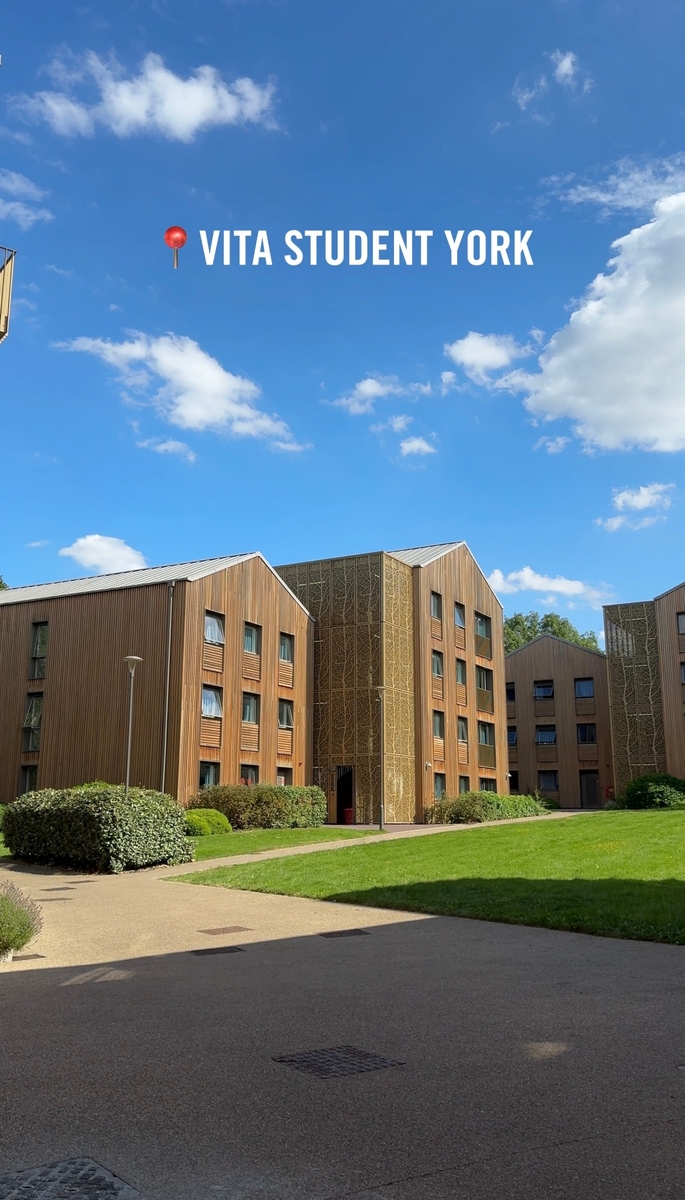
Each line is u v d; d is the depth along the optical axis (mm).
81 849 19703
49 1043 6113
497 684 44938
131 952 10039
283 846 23531
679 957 9125
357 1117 4641
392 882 14938
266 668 33250
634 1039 6008
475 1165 4043
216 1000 7461
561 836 21375
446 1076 5285
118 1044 6078
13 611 32750
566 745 50875
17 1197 3736
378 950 9789
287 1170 4008
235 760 31031
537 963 8891
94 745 29859
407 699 37000
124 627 30266
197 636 29812
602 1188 3801
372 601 36375
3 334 15859
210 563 33094
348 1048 5930
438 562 40375
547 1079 5195
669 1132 4379
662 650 44250
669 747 43312
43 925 12109
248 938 10820
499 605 46219
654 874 14398
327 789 35531
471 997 7410
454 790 39125
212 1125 4547
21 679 31984
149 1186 3857
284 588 34969
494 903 12492
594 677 50750
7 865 21016
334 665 36531
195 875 17797
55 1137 4402
